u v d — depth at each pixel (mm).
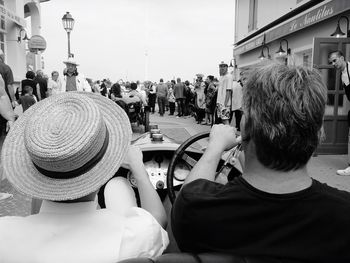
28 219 1188
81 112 1157
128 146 1229
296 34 12680
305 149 1070
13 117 4863
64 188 1125
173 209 1251
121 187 1654
